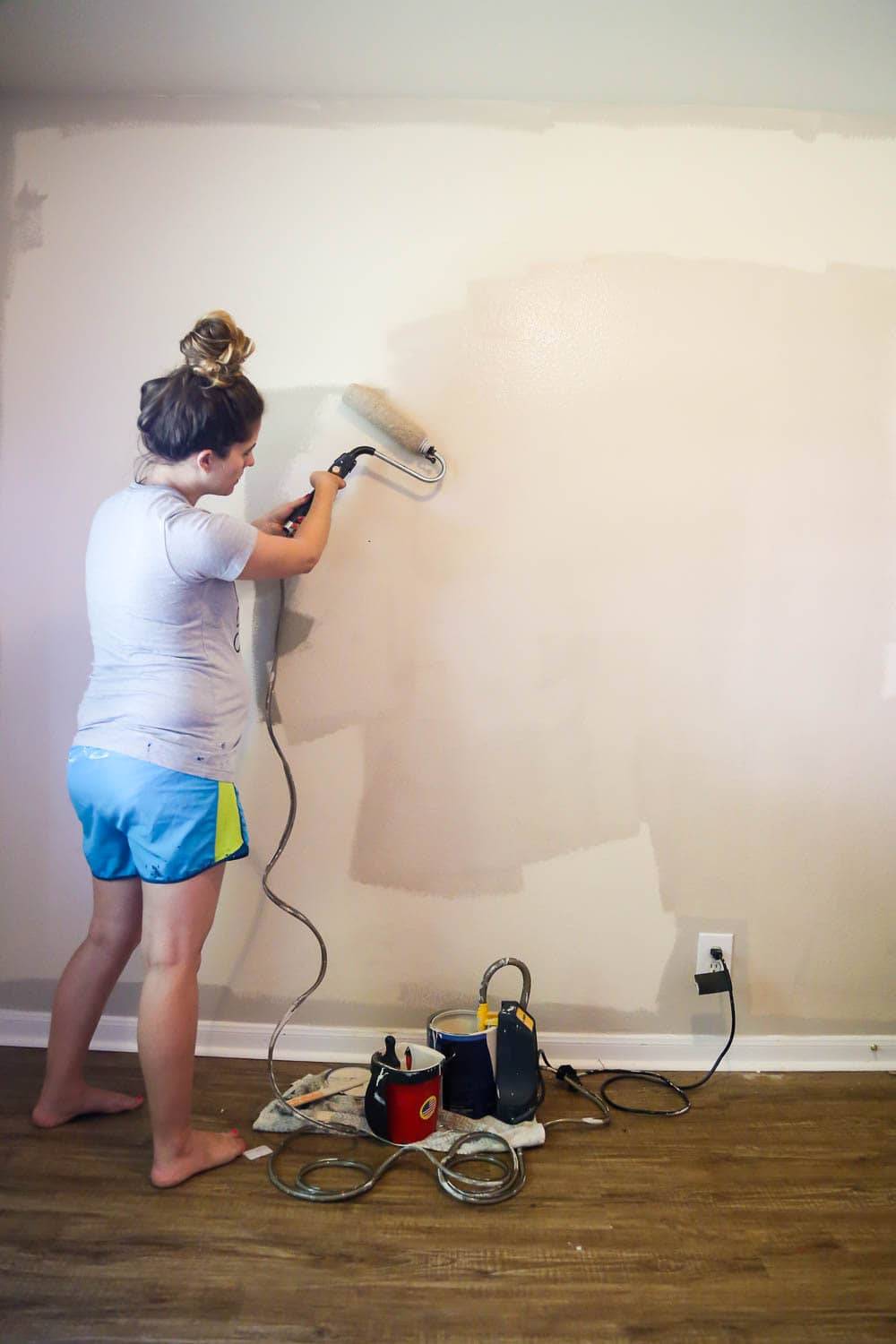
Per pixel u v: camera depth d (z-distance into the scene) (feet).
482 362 6.44
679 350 6.46
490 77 6.17
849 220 6.45
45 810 6.66
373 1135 5.65
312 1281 4.40
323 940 6.62
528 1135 5.61
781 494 6.51
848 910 6.70
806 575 6.55
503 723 6.57
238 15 5.57
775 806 6.63
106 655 5.16
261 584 6.54
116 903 5.52
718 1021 6.72
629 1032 6.71
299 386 6.44
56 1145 5.46
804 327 6.47
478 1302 4.30
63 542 6.55
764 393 6.48
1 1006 6.78
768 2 5.37
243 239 6.42
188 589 5.00
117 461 6.50
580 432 6.46
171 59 6.03
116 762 4.97
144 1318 4.12
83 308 6.46
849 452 6.51
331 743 6.58
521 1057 5.79
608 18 5.53
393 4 5.45
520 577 6.51
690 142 6.42
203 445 5.08
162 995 5.00
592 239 6.44
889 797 6.65
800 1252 4.70
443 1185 5.11
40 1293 4.25
